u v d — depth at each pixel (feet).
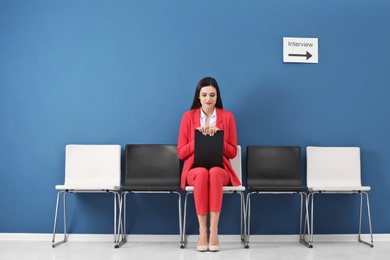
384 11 11.50
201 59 11.40
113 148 10.98
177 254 9.05
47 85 11.29
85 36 11.35
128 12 11.41
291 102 11.43
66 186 9.79
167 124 11.32
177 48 11.40
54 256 8.87
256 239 11.09
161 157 10.95
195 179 9.29
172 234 11.09
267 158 11.05
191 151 10.09
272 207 11.21
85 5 11.38
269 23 11.45
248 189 9.99
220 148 9.55
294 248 9.91
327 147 11.21
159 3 11.41
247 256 8.86
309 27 11.48
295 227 11.19
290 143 11.39
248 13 11.45
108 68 11.34
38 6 11.34
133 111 11.32
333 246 10.25
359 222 11.22
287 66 11.44
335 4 11.52
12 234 11.05
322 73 11.46
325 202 11.28
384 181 11.39
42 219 11.10
